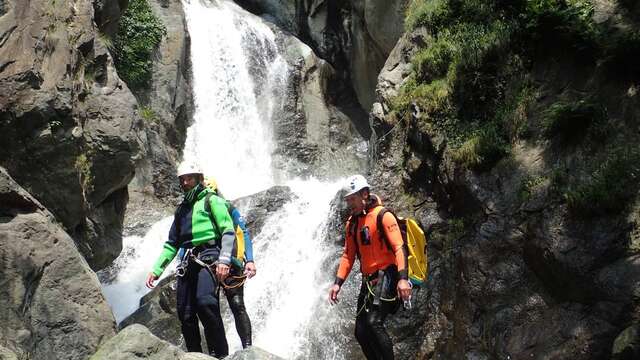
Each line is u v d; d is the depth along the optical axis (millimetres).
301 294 12727
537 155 10469
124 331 5332
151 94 18656
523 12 12477
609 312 8438
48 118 8836
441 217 11859
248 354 5355
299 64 22625
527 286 9680
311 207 14555
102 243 10305
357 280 12188
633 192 8969
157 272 6137
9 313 6746
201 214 6117
